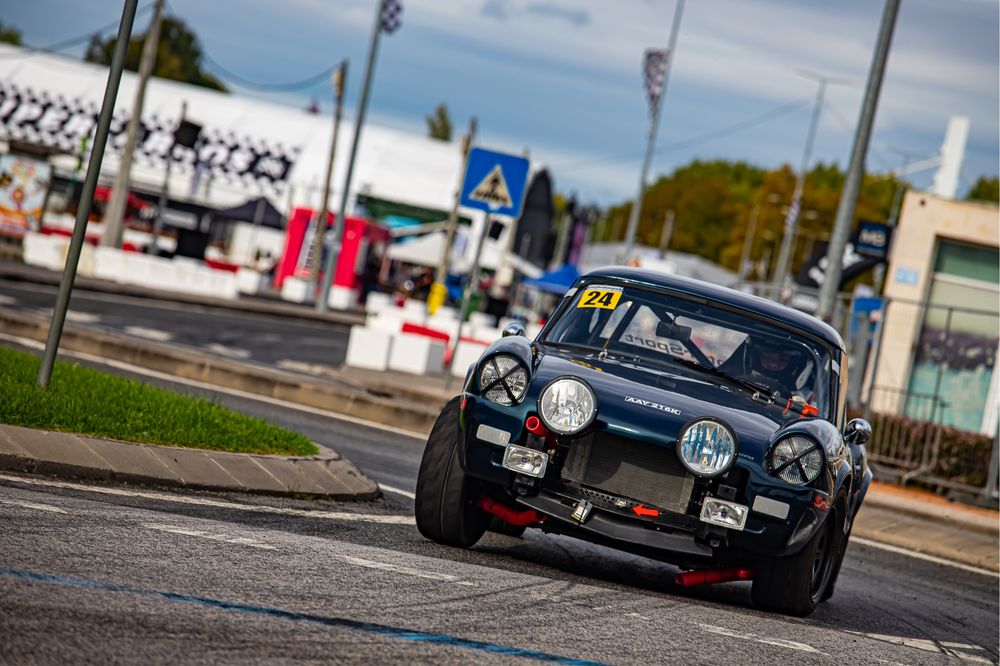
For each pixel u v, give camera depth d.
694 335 27.59
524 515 24.70
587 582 24.70
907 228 92.19
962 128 129.62
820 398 27.00
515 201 62.41
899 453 66.25
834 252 68.81
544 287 154.75
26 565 17.33
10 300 86.25
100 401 32.38
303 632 16.09
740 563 25.27
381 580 20.48
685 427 23.30
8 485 23.44
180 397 38.16
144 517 22.69
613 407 23.78
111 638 14.52
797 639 22.27
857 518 50.38
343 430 51.38
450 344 91.75
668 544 23.48
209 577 18.55
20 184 126.56
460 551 25.62
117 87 31.98
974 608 33.75
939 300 91.94
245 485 29.06
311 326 126.19
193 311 111.00
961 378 82.94
